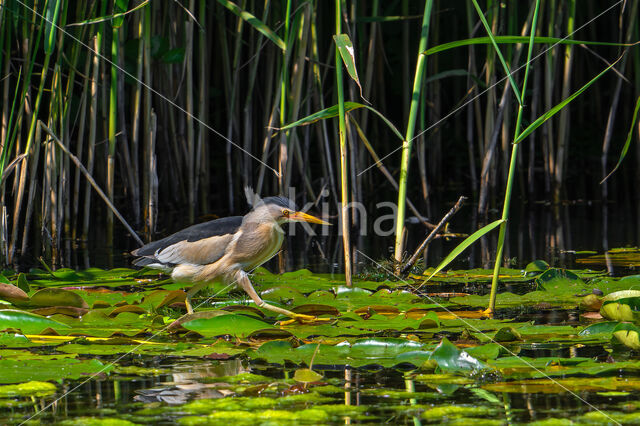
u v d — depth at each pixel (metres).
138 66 13.21
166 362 6.15
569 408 4.88
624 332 6.29
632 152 19.95
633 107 19.31
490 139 15.23
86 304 7.97
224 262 8.12
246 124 14.98
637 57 17.45
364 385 5.45
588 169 20.66
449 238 13.02
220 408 4.94
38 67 14.18
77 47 12.27
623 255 10.85
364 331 7.04
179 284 9.26
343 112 8.96
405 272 9.66
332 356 6.23
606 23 20.75
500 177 17.52
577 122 21.34
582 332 6.81
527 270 9.74
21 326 7.05
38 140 11.61
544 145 16.61
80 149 12.99
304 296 8.64
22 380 5.57
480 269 10.09
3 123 11.73
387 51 20.11
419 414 4.82
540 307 7.99
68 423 4.68
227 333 7.03
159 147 16.16
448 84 20.81
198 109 16.19
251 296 8.13
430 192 18.39
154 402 5.09
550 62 15.55
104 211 15.81
